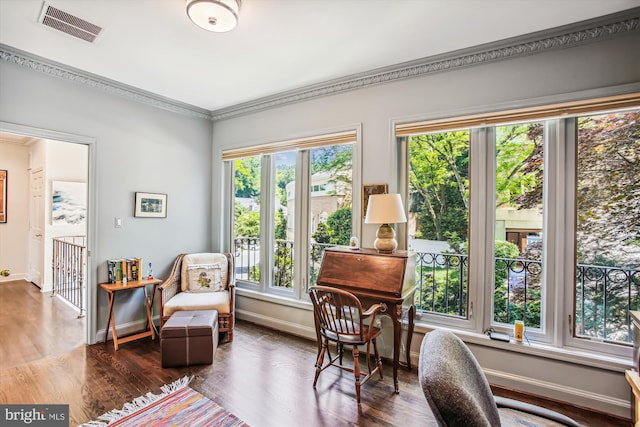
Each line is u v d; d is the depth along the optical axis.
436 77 2.57
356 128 2.94
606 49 2.02
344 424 1.88
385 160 2.79
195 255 3.66
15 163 5.51
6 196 5.41
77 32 2.22
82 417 1.90
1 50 2.43
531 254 2.36
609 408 1.99
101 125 3.07
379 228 2.57
